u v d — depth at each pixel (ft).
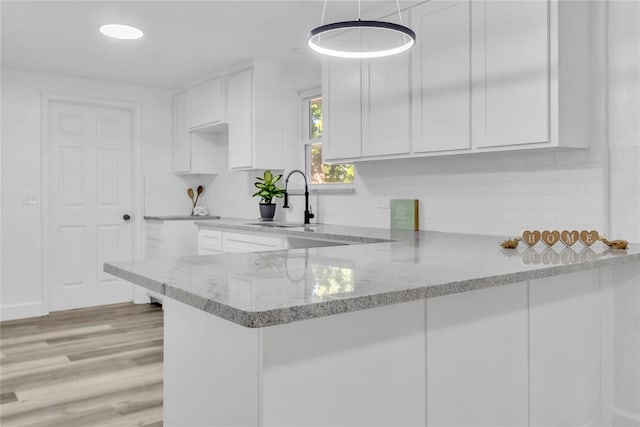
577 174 8.21
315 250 6.61
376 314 4.38
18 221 14.78
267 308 3.19
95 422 8.01
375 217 11.82
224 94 14.94
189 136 16.76
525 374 5.90
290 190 14.03
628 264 7.27
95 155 16.46
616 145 7.82
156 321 14.49
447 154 8.93
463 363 5.16
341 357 4.14
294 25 11.17
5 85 14.51
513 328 5.74
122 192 16.99
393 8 9.82
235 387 4.02
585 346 6.91
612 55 7.84
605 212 7.90
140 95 17.01
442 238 8.68
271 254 6.11
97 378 9.93
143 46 12.66
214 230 13.76
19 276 14.82
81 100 15.83
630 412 7.27
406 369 4.61
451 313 5.02
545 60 7.40
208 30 11.50
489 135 8.16
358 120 10.59
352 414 4.21
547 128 7.42
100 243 16.58
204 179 18.20
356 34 10.61
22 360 11.01
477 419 5.31
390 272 4.65
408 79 9.52
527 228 8.87
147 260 5.47
